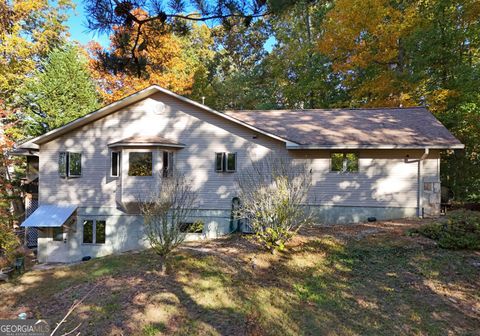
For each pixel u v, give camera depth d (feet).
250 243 34.60
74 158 43.14
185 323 19.99
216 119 42.75
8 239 37.47
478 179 51.60
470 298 20.84
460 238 27.89
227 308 21.62
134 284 25.63
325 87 71.77
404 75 51.96
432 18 49.88
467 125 49.42
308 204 42.11
